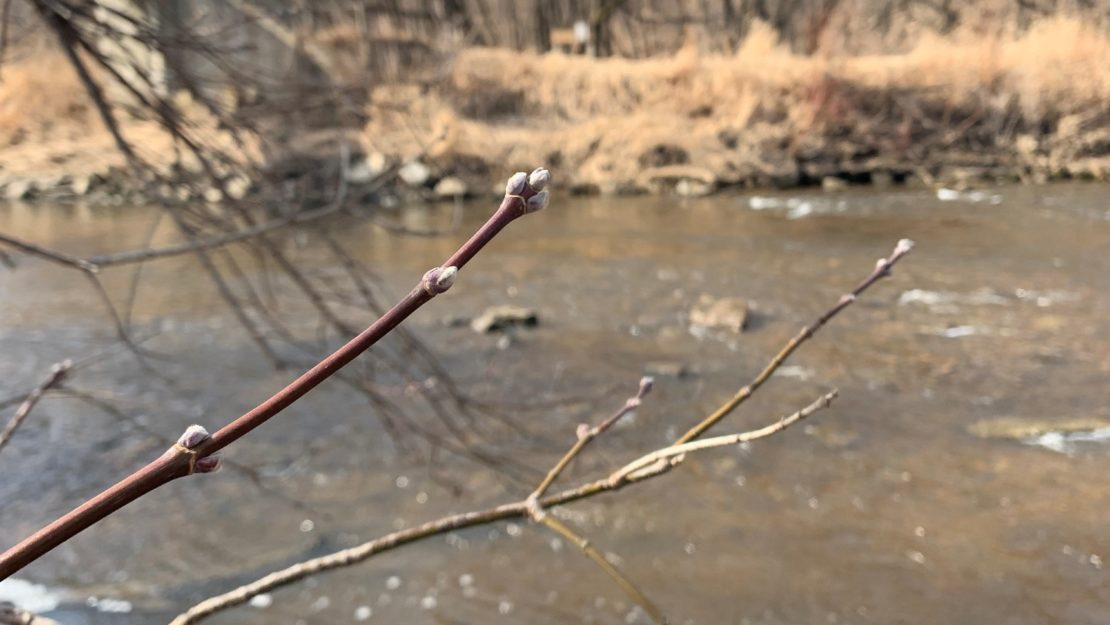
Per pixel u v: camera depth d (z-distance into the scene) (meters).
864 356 7.64
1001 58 19.84
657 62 22.45
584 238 13.52
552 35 24.89
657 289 10.30
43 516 5.30
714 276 10.80
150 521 5.23
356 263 4.01
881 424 6.23
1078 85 18.94
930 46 21.84
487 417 6.54
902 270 10.59
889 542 4.79
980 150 19.05
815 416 6.39
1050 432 6.00
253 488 5.59
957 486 5.34
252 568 4.73
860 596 4.33
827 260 11.34
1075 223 12.95
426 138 10.08
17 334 8.95
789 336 8.34
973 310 8.84
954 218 13.85
